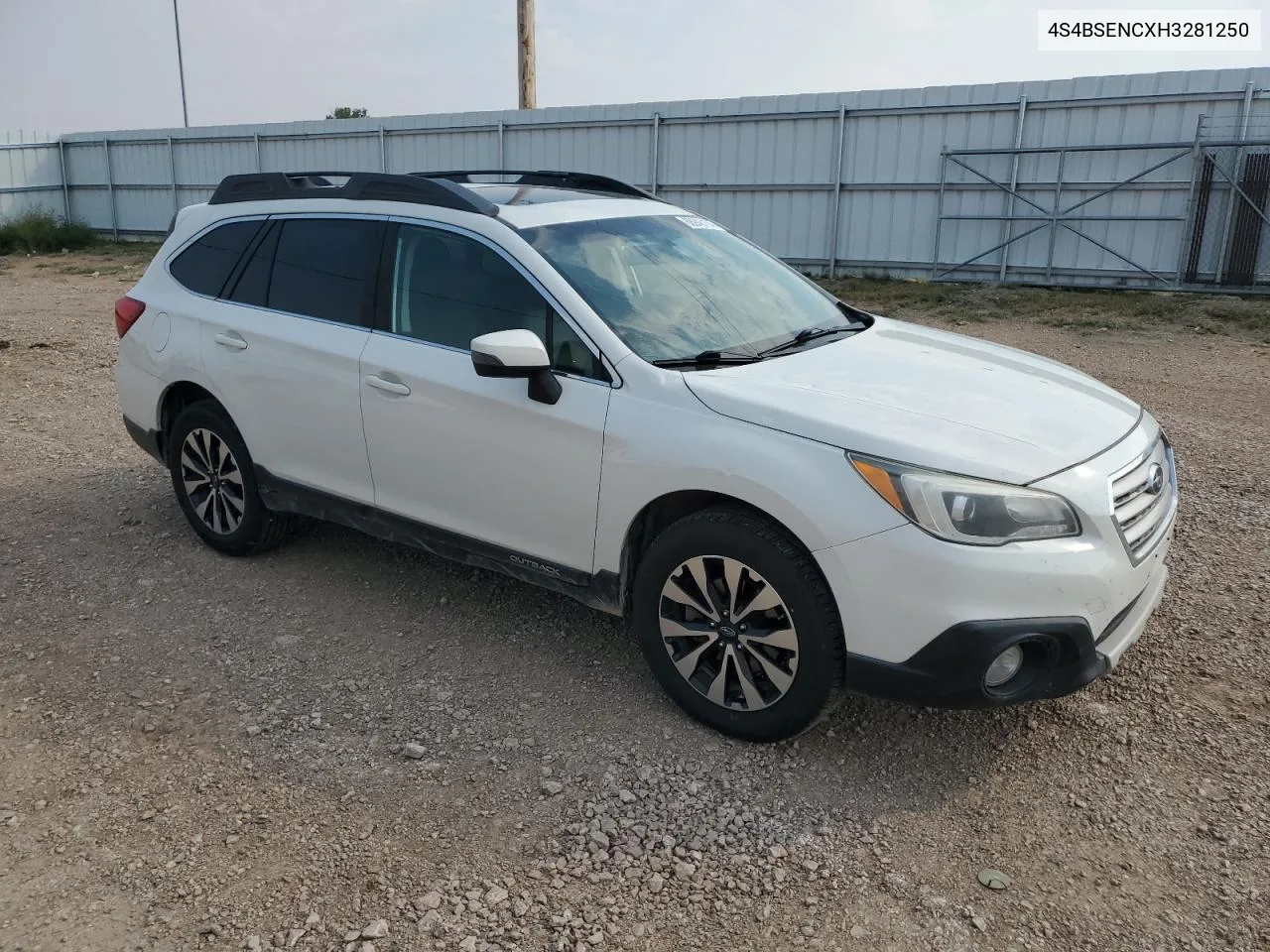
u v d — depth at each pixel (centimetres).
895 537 292
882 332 425
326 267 437
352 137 2195
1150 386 870
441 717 358
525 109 1986
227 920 264
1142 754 332
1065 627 292
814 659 312
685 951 254
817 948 254
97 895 274
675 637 345
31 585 470
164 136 2520
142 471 637
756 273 440
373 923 262
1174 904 266
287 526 490
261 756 337
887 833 296
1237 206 1363
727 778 321
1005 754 334
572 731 348
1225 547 497
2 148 2605
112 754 339
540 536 373
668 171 1827
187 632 423
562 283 364
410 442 400
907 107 1576
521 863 285
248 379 454
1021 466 297
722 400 325
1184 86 1373
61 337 1131
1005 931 258
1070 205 1488
